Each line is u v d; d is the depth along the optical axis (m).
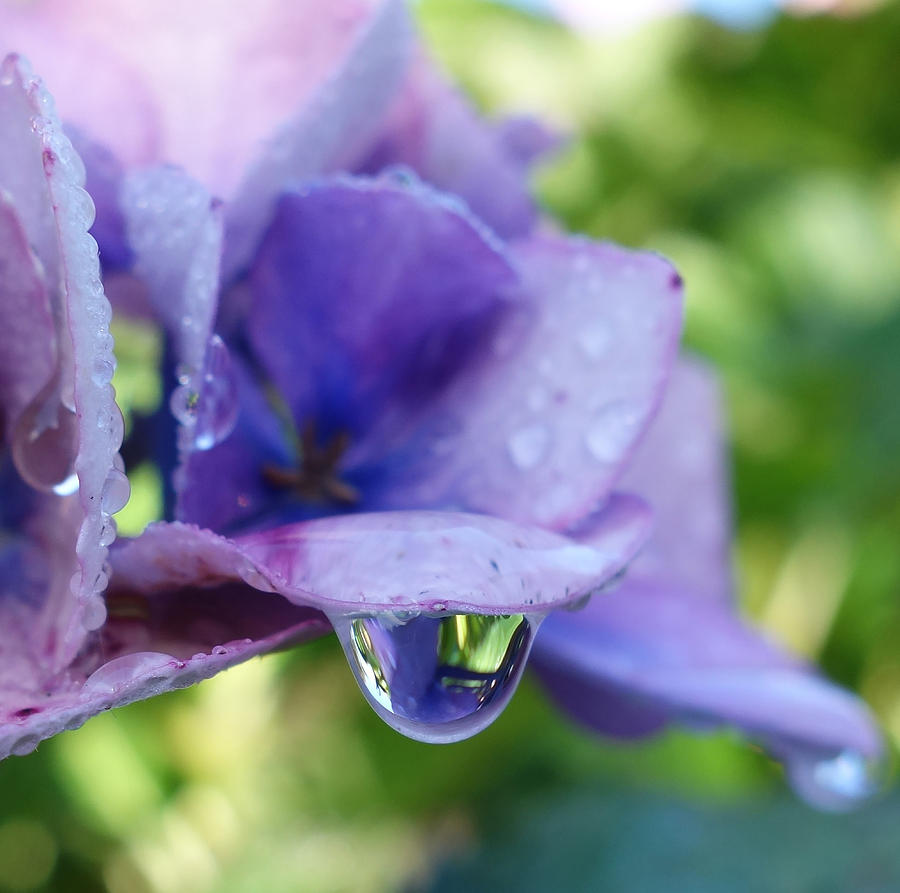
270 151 0.08
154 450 0.08
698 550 0.10
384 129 0.09
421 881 0.12
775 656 0.10
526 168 0.10
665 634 0.09
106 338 0.07
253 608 0.08
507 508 0.08
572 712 0.10
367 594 0.07
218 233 0.08
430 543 0.08
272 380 0.09
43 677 0.08
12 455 0.08
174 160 0.09
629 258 0.08
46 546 0.08
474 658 0.08
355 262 0.08
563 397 0.08
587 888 0.12
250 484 0.08
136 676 0.07
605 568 0.08
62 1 0.09
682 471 0.10
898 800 0.12
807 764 0.10
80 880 0.13
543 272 0.09
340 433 0.09
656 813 0.12
